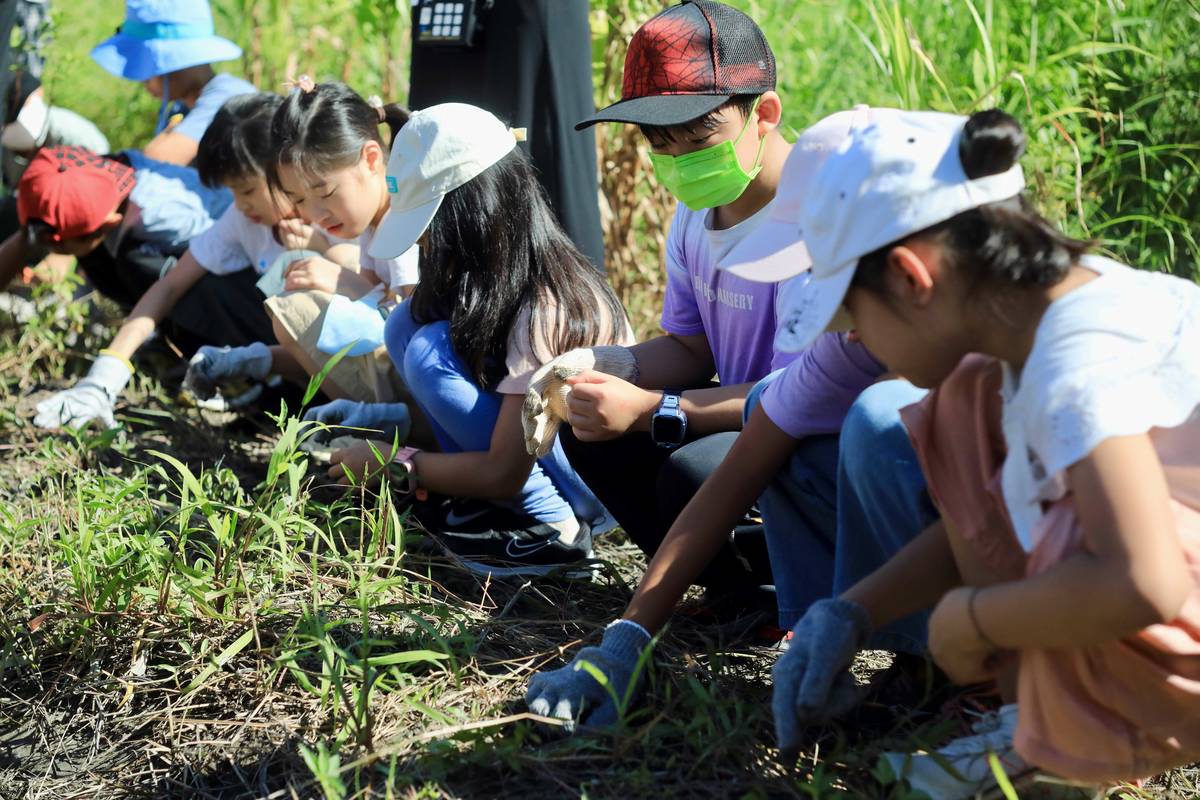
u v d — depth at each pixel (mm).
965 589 1632
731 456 2186
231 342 3885
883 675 2191
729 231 2500
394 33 5336
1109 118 3953
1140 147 3947
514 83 3510
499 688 2271
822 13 5227
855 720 2070
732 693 2158
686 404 2445
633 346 2744
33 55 4777
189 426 3625
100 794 2111
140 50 4457
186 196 4113
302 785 2033
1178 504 1641
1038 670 1649
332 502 3002
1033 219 1586
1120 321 1538
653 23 2404
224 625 2420
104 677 2371
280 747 2145
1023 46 4422
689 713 2121
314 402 3680
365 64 5660
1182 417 1566
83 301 4359
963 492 1751
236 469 3453
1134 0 4352
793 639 1823
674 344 2756
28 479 3289
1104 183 4125
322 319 3256
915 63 4230
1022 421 1583
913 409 1796
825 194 1630
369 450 2873
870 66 4824
